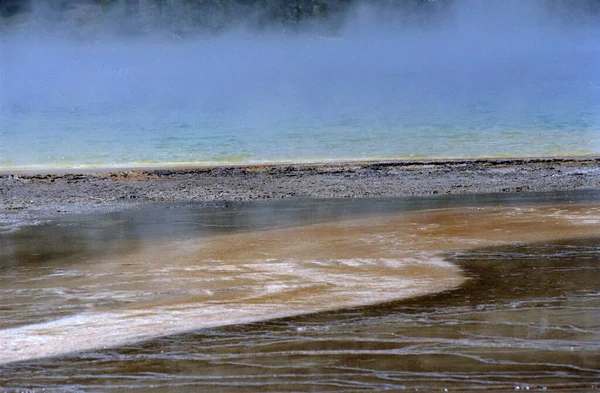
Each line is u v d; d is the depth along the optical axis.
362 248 13.33
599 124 33.62
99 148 28.70
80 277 11.65
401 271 11.75
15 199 18.52
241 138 30.80
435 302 10.06
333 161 24.41
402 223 15.35
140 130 34.28
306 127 34.19
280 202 18.09
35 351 8.46
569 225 14.83
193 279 11.48
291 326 9.18
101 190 19.67
